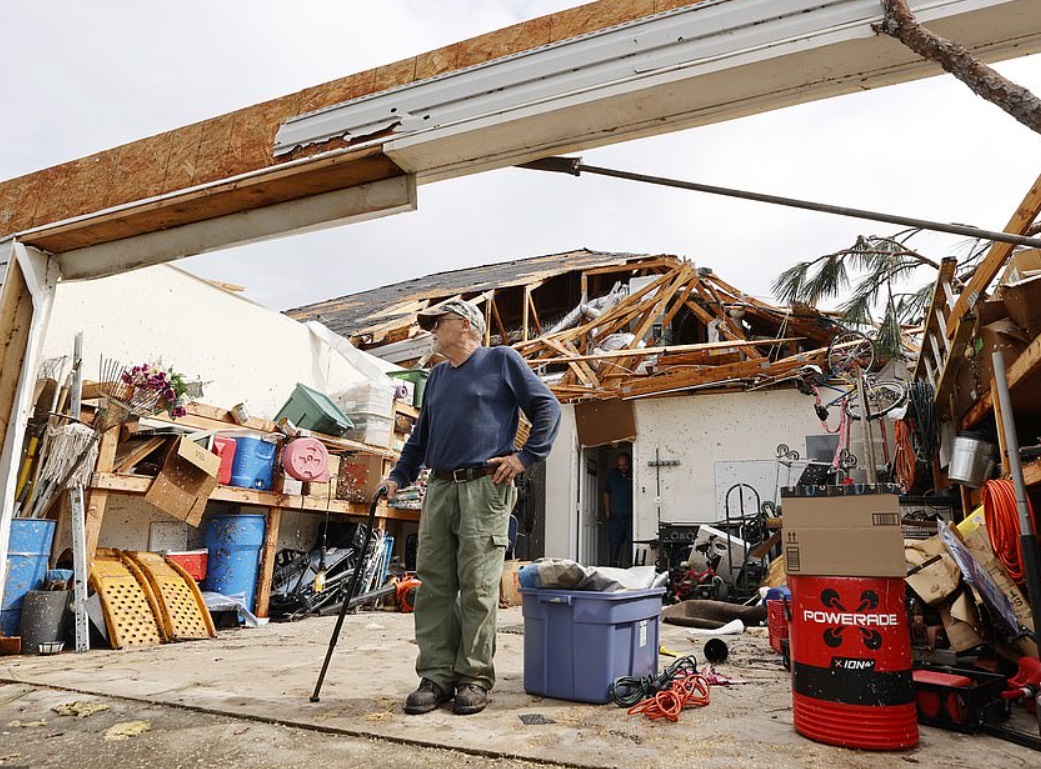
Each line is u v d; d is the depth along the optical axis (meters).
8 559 3.55
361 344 8.92
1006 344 3.70
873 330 6.48
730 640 4.41
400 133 2.39
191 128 2.89
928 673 2.38
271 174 2.60
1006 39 1.73
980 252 4.46
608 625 2.45
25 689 2.52
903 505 5.38
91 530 3.95
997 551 3.01
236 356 6.29
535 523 9.23
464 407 2.53
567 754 1.83
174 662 3.22
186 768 1.73
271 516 5.39
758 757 1.83
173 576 4.40
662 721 2.19
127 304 5.27
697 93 2.04
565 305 12.68
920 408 5.51
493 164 2.40
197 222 2.97
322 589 5.73
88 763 1.76
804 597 2.09
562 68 2.19
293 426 5.87
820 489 2.12
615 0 2.19
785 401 8.78
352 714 2.21
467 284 12.65
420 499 6.80
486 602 2.38
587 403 9.66
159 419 4.57
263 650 3.69
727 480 8.79
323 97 2.62
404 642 4.09
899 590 2.02
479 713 2.28
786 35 1.88
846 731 1.93
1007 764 1.82
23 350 3.15
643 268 11.53
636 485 9.20
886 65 1.86
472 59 2.38
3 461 3.10
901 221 1.87
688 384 8.86
